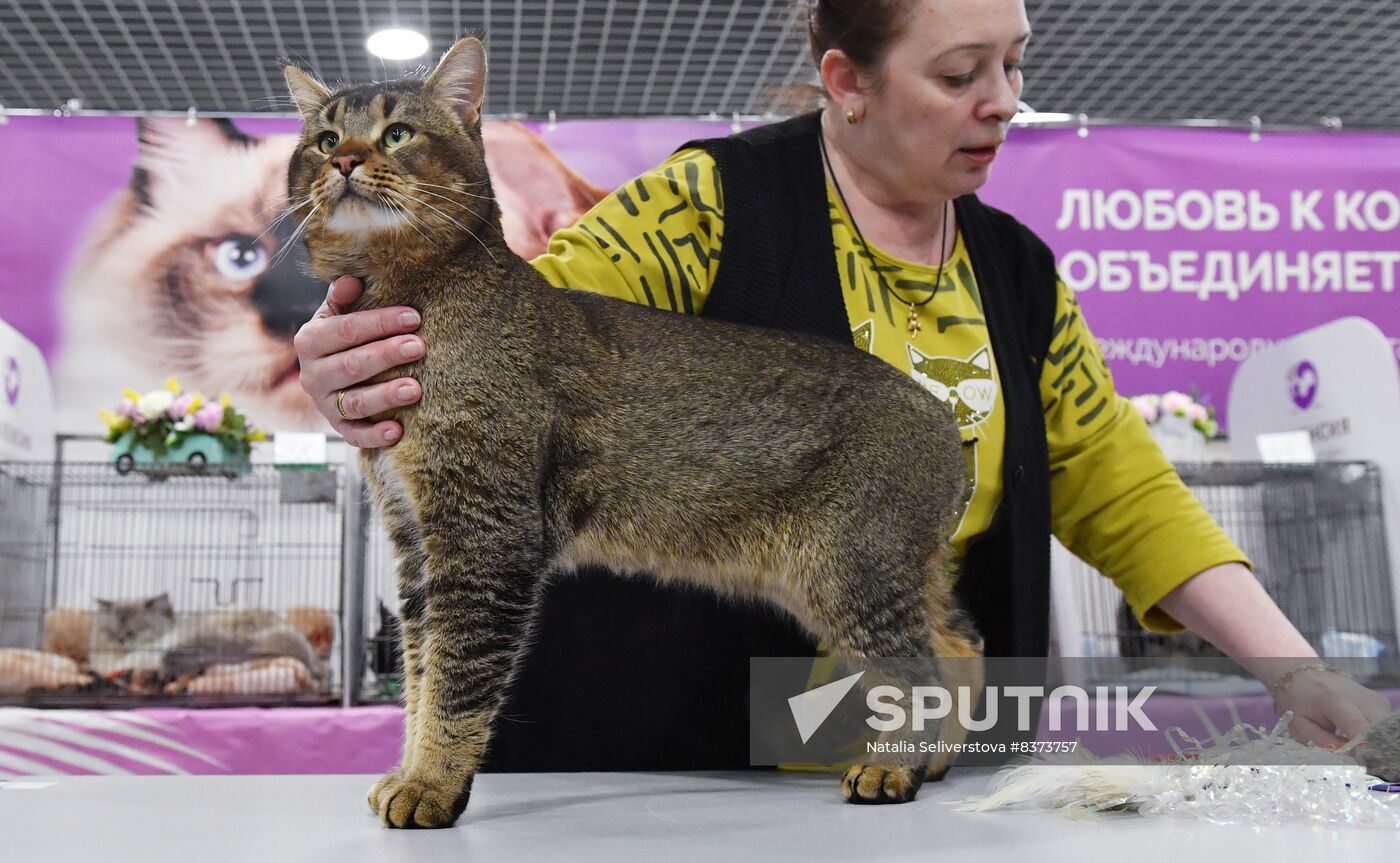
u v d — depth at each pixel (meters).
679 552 1.93
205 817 1.56
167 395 3.96
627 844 1.33
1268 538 4.14
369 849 1.30
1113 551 2.33
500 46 4.30
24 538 4.09
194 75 4.48
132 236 4.15
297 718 3.50
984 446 2.19
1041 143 4.29
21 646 4.01
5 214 4.11
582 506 1.86
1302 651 2.08
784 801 1.71
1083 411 2.38
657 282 2.15
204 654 3.85
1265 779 1.53
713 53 4.37
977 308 2.27
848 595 1.86
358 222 1.78
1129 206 4.29
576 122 4.21
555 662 2.30
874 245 2.22
